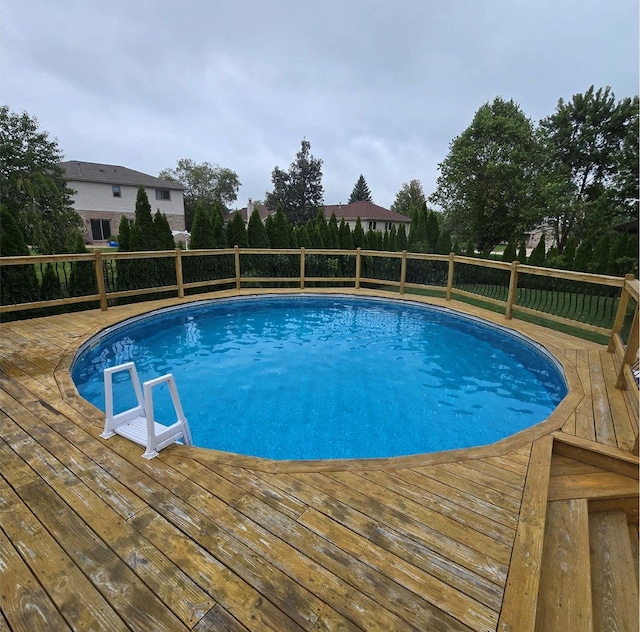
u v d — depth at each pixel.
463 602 1.38
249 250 7.64
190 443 2.51
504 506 1.88
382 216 28.17
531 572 1.51
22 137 16.70
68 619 1.31
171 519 1.76
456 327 6.32
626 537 1.99
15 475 2.07
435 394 4.05
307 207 32.41
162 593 1.40
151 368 4.59
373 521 1.77
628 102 19.03
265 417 3.55
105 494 1.92
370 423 3.48
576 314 5.37
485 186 15.21
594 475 2.34
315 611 1.35
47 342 4.39
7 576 1.46
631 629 1.47
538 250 10.45
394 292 8.05
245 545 1.62
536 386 4.26
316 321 6.64
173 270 7.39
